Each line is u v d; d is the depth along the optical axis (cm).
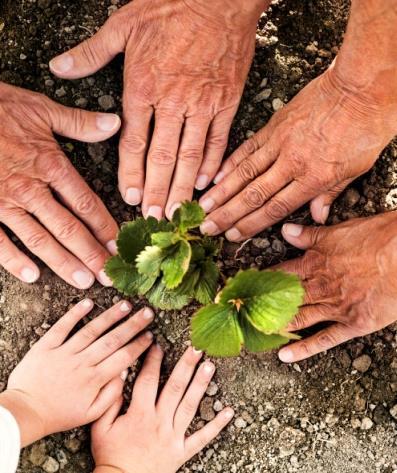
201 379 80
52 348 79
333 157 73
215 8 72
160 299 67
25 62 80
